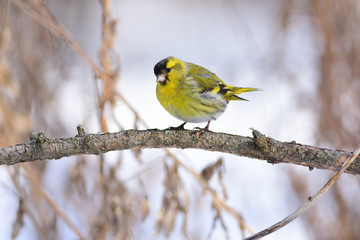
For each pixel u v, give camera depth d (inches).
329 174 447.5
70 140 255.6
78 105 502.3
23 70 417.7
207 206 437.4
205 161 506.9
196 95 354.0
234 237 421.4
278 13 520.7
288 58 520.4
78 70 533.3
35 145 247.4
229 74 628.4
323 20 456.4
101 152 263.9
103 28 361.1
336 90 444.8
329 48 450.9
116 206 329.1
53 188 400.2
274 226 228.7
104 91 350.9
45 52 430.3
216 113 369.4
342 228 427.5
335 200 436.1
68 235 388.2
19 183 323.6
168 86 350.6
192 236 409.7
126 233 329.7
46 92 424.8
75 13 728.3
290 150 268.5
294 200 453.1
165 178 324.8
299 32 529.3
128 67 702.5
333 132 439.5
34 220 341.1
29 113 395.2
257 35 725.9
